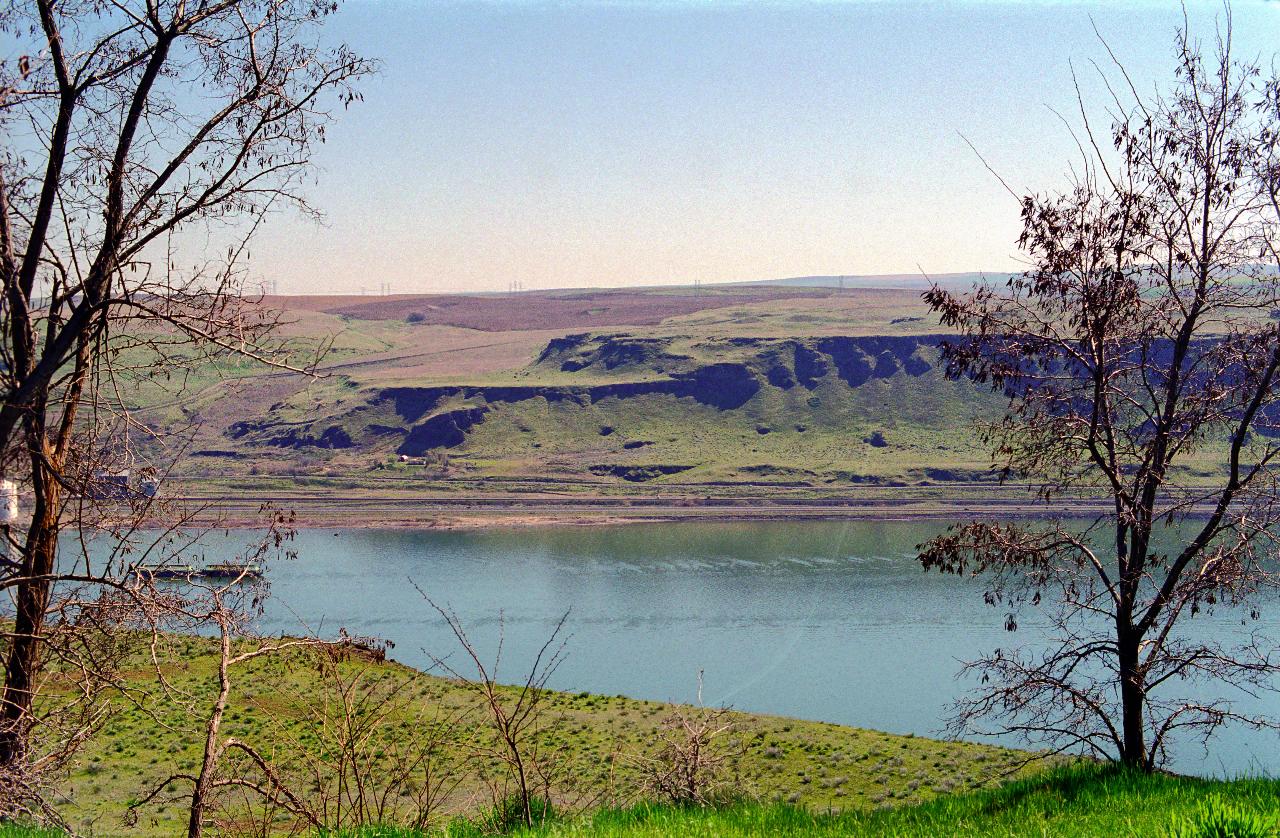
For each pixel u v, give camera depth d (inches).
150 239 426.3
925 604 3654.0
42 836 326.3
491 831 323.0
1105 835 294.4
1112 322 523.5
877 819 339.9
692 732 404.8
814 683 2608.3
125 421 420.5
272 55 454.6
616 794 389.1
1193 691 1700.3
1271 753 1501.0
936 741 1478.8
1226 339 505.0
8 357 383.9
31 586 398.0
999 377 543.2
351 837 294.4
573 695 1680.6
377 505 7765.8
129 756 994.7
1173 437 504.7
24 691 373.1
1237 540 482.9
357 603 3816.4
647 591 4195.4
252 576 398.3
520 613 3688.5
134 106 431.2
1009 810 343.6
